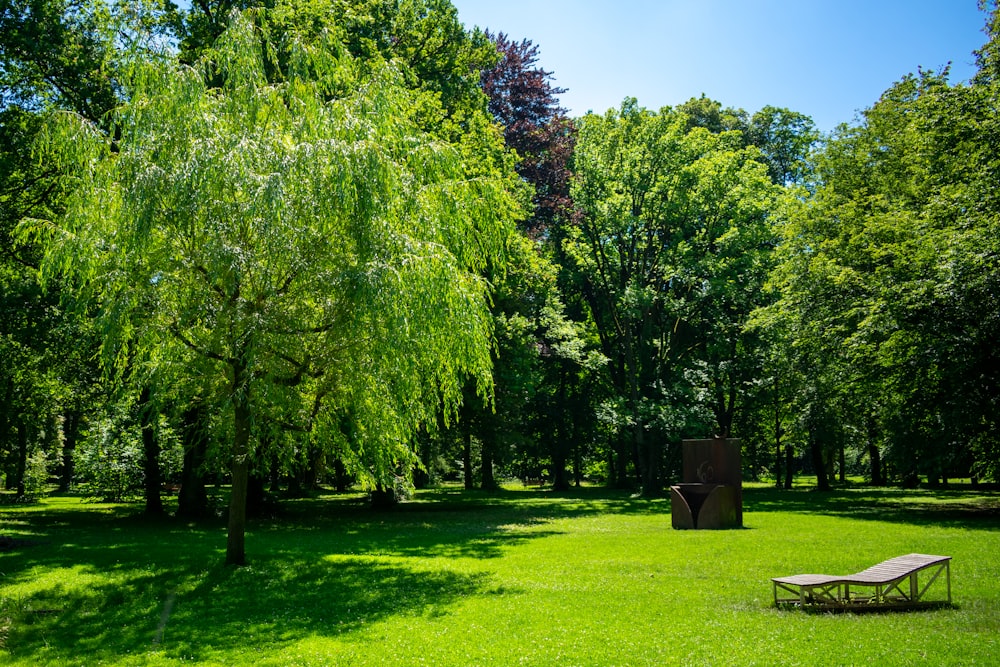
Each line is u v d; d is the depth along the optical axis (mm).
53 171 20859
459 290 12750
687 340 43406
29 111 21875
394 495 31016
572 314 48062
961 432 23109
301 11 21016
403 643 8555
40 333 22734
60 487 43906
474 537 19844
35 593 11680
